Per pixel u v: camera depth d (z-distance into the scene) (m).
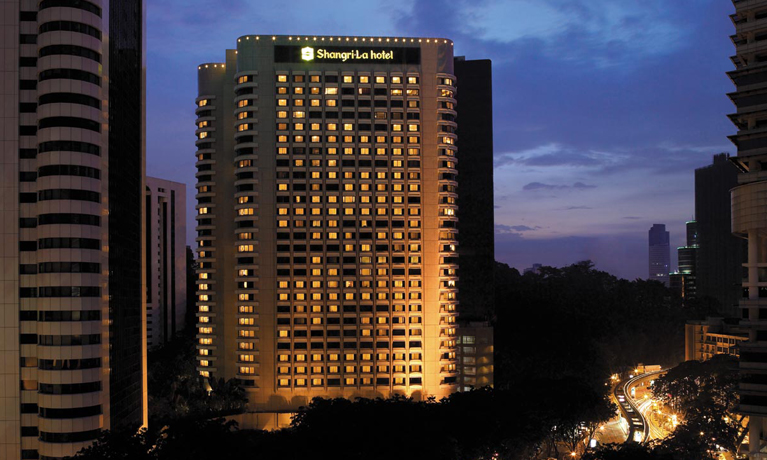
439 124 164.88
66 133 98.06
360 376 158.75
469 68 189.75
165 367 191.25
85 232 98.12
